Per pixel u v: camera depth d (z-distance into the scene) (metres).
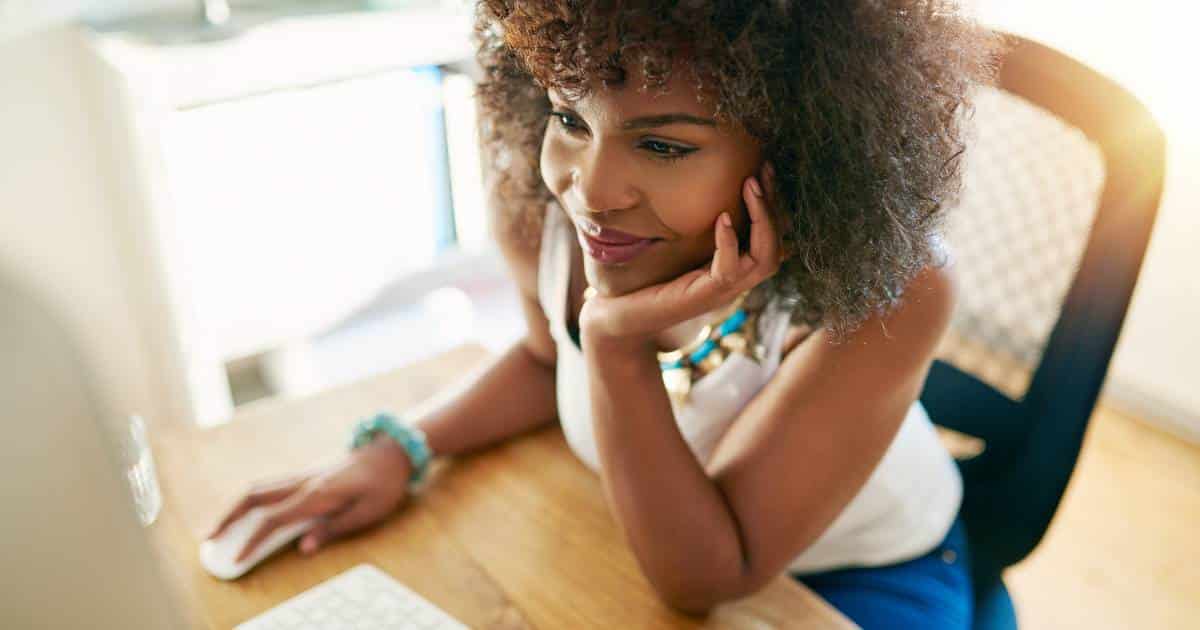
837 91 0.53
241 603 0.71
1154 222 0.78
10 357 0.30
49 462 0.30
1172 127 1.86
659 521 0.69
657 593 0.72
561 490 0.84
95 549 0.31
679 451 0.71
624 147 0.56
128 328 2.04
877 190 0.56
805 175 0.56
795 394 0.71
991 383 0.95
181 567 0.74
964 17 0.60
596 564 0.75
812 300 0.63
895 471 0.84
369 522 0.79
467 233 2.25
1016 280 0.92
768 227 0.59
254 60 1.76
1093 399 0.84
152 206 1.78
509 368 0.93
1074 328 0.84
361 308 2.20
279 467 0.86
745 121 0.54
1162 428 2.06
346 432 0.92
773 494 0.72
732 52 0.50
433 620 0.67
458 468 0.87
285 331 2.08
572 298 0.84
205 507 0.81
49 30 1.77
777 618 0.70
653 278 0.65
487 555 0.76
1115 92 0.78
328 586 0.70
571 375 0.84
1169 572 1.68
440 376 1.02
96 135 1.87
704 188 0.57
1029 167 0.91
